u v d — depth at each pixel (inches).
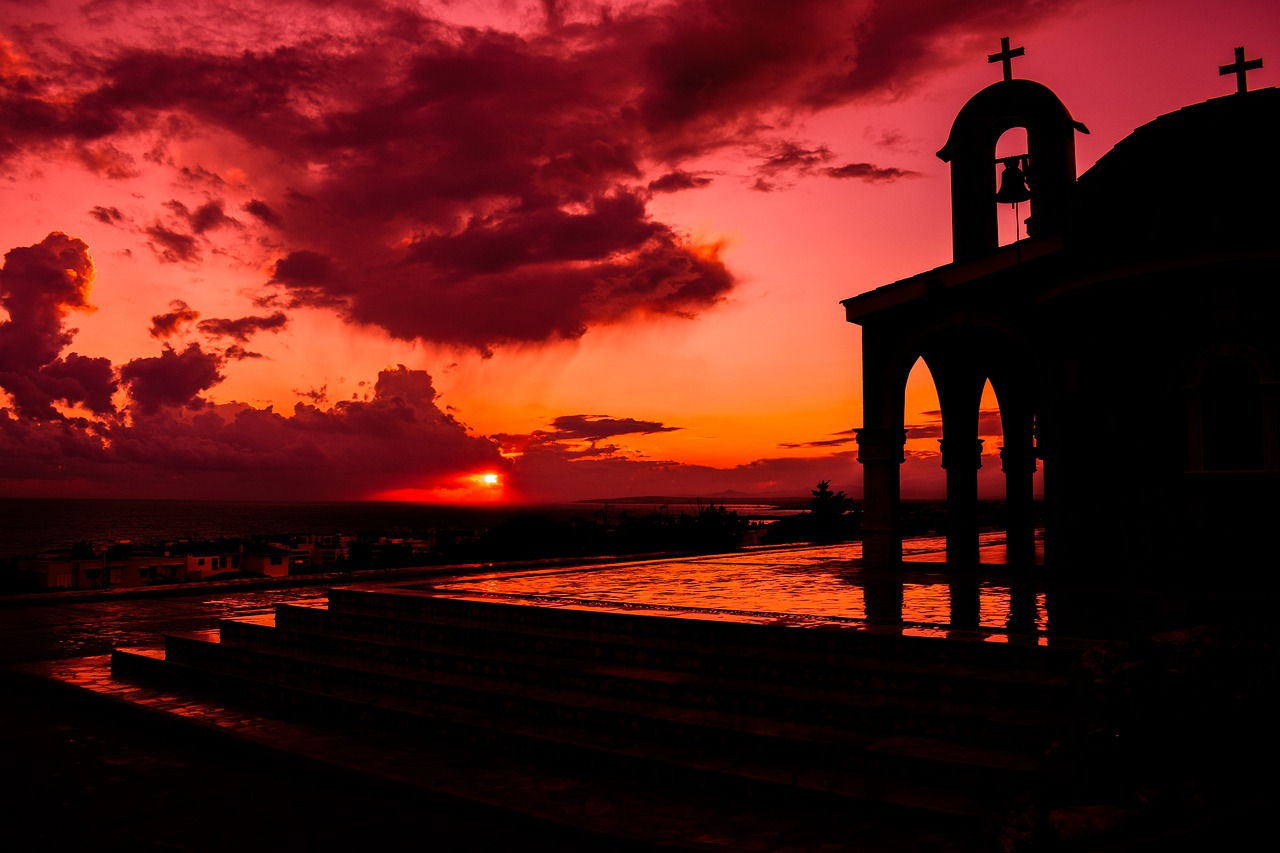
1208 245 527.8
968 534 810.2
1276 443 508.7
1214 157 542.0
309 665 462.0
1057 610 441.7
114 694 459.5
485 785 308.2
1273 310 512.7
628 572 730.8
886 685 335.0
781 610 448.5
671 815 274.8
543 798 293.4
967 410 813.2
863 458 743.7
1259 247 513.3
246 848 264.2
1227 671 254.5
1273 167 525.0
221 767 350.3
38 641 609.3
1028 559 813.9
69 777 336.2
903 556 862.5
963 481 814.5
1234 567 519.5
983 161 732.0
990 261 672.4
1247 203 530.0
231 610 744.3
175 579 2839.6
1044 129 703.1
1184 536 538.9
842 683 345.4
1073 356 605.0
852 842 246.1
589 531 1814.7
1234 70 607.2
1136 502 561.0
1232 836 197.9
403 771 325.4
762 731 315.9
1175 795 225.9
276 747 358.3
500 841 267.0
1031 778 257.4
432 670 438.3
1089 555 591.5
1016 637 354.3
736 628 398.9
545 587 591.2
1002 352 838.5
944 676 324.2
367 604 554.3
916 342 717.3
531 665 403.9
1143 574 556.1
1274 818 202.5
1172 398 546.3
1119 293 571.2
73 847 265.6
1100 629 375.2
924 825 255.3
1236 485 519.8
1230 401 532.1
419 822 285.0
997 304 674.2
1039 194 701.3
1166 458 548.1
